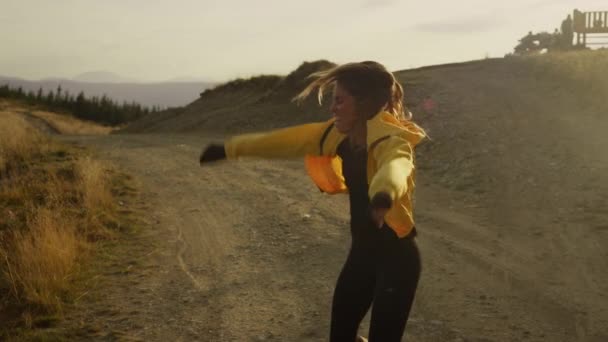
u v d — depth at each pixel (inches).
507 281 247.6
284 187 459.2
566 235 292.0
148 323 226.4
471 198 377.7
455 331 206.8
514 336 201.8
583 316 212.5
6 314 231.8
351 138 115.0
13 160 563.2
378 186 88.1
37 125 2514.8
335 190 126.0
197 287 262.5
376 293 114.5
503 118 558.9
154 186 480.4
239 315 231.8
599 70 642.8
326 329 216.4
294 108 1001.5
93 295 251.8
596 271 249.4
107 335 216.7
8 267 264.2
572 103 567.5
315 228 343.3
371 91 111.3
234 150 118.2
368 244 116.5
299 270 279.3
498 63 895.1
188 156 641.0
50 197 391.5
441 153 494.3
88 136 983.0
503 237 301.7
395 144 103.8
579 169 387.9
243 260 297.9
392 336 113.2
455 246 294.4
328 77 112.9
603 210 315.9
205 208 406.6
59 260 263.4
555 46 1136.2
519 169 412.2
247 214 385.1
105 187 450.0
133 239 335.6
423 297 238.2
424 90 773.3
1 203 399.2
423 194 400.5
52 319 226.7
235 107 1195.3
